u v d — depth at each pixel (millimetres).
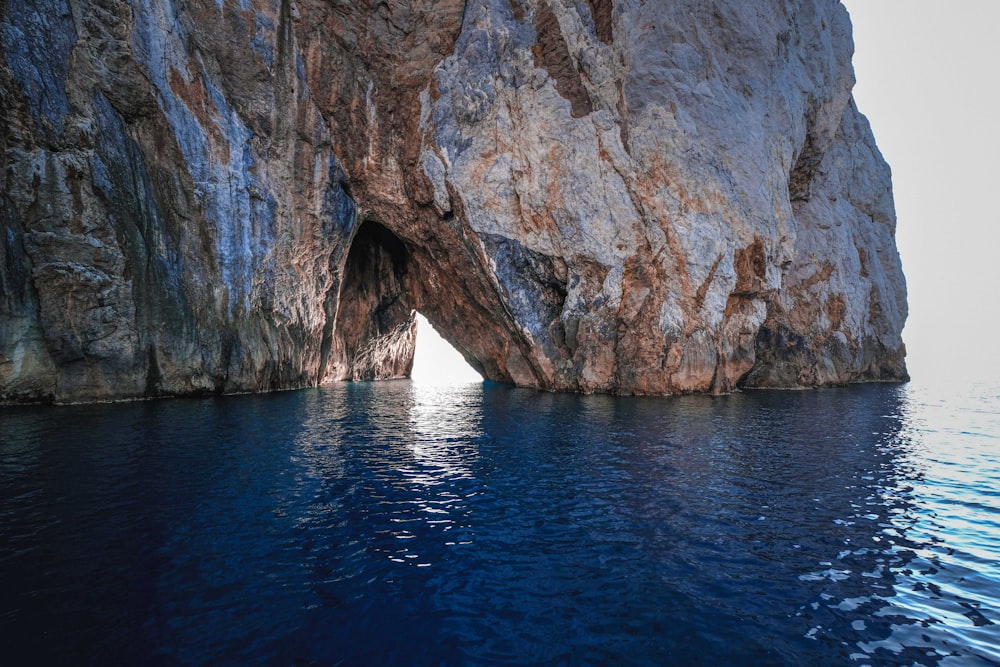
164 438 15406
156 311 23500
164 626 5984
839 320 42125
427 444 16078
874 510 10359
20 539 8180
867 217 50781
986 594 7047
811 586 7266
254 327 27531
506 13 30781
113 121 21875
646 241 29234
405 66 31141
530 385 35875
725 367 30844
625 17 29328
